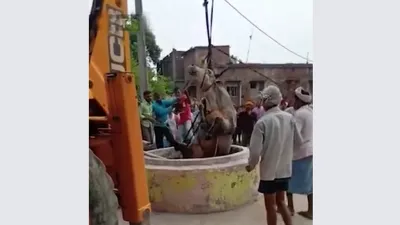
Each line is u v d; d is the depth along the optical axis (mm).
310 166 2549
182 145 3404
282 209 2564
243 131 3117
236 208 2842
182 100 3154
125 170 1955
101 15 1949
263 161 2582
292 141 2559
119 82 1908
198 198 2869
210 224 2764
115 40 2002
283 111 2574
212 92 3088
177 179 2861
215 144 3414
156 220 2787
